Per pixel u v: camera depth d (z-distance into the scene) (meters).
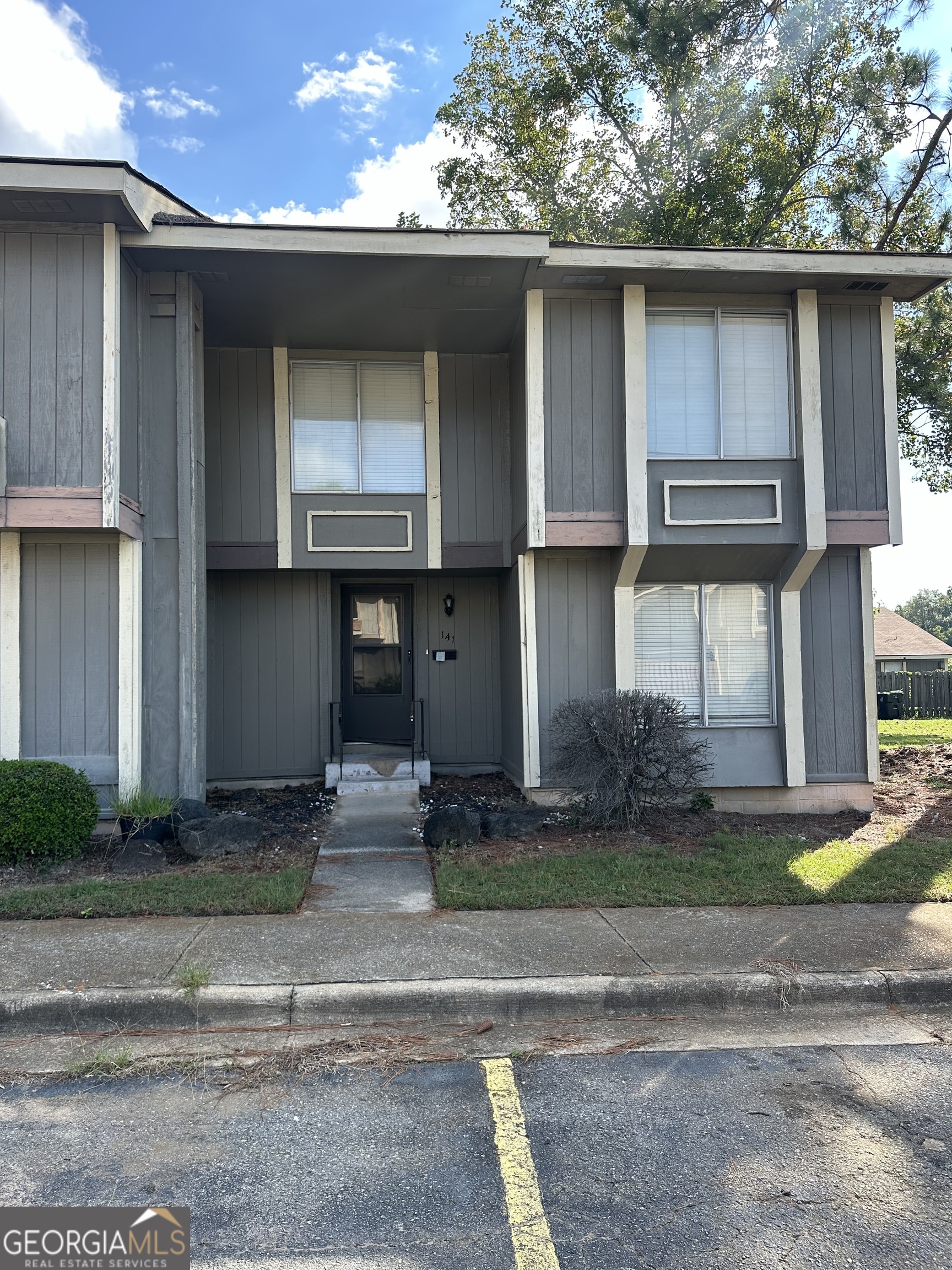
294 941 5.66
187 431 8.92
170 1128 3.76
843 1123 3.79
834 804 10.12
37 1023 4.73
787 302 9.84
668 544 9.52
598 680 9.93
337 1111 3.91
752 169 17.11
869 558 10.23
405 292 9.45
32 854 7.16
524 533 9.91
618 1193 3.29
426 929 5.95
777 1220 3.12
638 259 8.98
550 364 9.52
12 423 7.78
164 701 8.78
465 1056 4.46
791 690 9.96
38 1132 3.72
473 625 12.20
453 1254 2.94
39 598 8.24
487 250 8.65
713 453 9.72
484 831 8.56
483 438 11.24
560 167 18.83
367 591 12.16
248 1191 3.29
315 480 11.02
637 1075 4.25
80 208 7.62
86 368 7.86
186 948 5.52
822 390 9.84
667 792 9.29
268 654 11.41
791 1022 4.90
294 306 9.76
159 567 8.84
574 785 9.03
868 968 5.28
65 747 8.21
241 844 7.99
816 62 15.62
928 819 9.66
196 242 8.30
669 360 9.73
